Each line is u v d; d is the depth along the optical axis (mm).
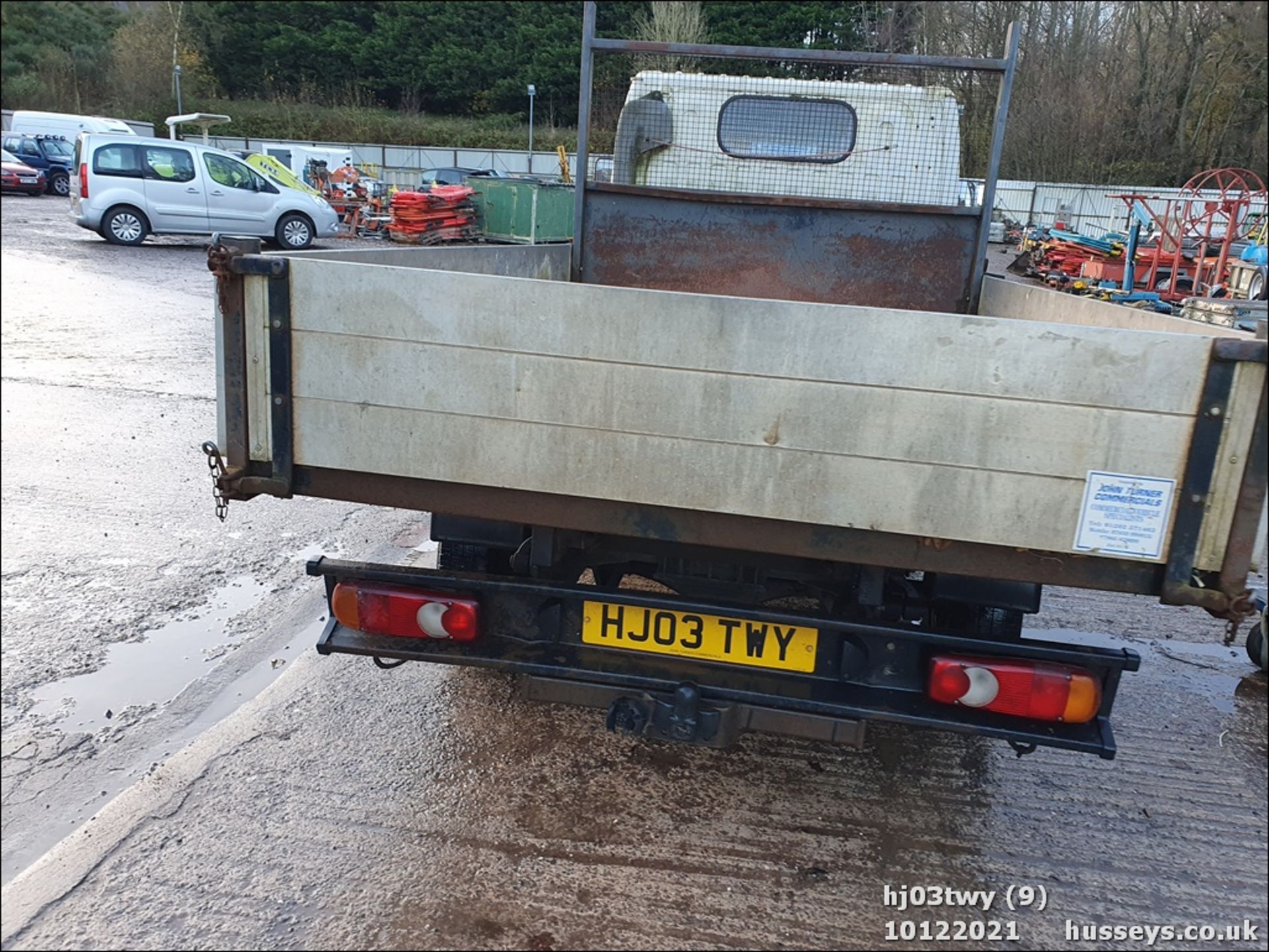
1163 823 3115
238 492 2488
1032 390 2064
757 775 3275
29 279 12188
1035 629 4609
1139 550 2113
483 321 2262
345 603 2664
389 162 31938
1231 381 1996
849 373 2127
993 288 4566
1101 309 3688
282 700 3562
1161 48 28016
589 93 4098
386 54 31750
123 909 2473
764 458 2213
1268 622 4207
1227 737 3695
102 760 3150
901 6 25062
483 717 3529
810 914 2592
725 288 4285
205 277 13391
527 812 2980
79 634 3982
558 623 2652
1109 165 28984
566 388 2262
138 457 6238
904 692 2521
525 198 21812
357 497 2482
